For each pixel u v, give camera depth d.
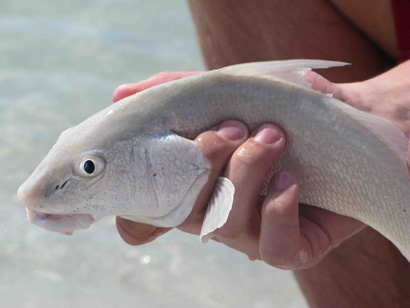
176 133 0.45
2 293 0.67
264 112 0.46
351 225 0.50
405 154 0.46
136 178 0.45
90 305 0.67
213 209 0.44
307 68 0.46
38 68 1.07
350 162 0.46
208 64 0.65
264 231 0.46
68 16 1.25
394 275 0.61
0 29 1.19
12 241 0.74
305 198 0.48
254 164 0.45
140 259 0.73
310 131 0.46
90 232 0.77
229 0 0.61
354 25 0.62
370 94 0.50
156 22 1.22
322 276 0.61
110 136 0.45
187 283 0.71
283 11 0.61
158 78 0.50
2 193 0.78
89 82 1.03
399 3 0.57
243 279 0.72
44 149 0.86
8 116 0.93
